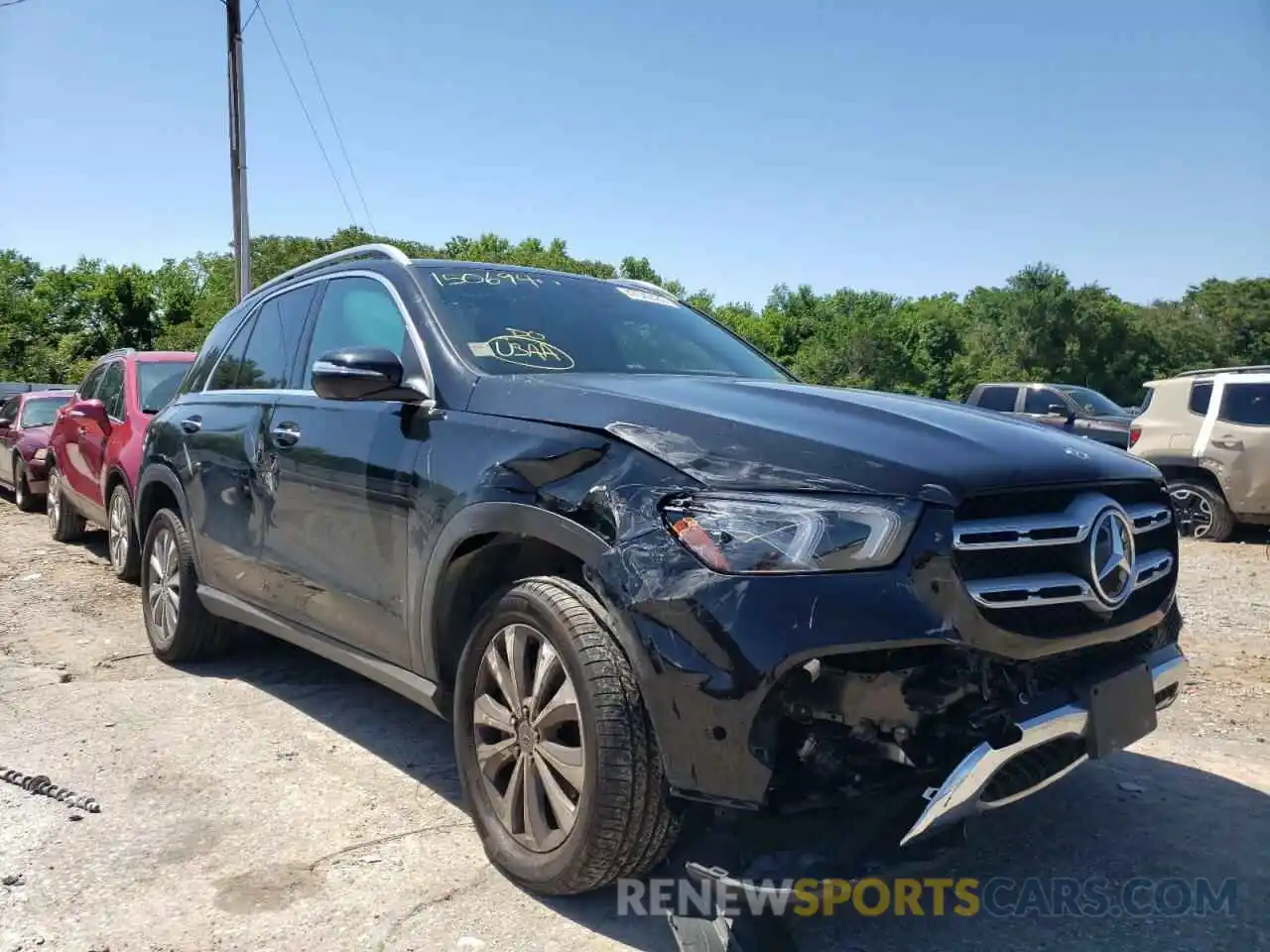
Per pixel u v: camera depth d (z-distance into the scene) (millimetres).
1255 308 72562
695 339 4289
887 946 2725
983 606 2441
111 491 7719
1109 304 66688
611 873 2686
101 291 52844
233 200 14453
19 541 9477
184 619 5051
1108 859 3238
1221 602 7277
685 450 2664
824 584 2373
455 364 3449
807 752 2441
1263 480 9867
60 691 4750
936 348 66312
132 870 3041
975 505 2482
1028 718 2539
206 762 3902
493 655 3023
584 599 2756
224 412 4750
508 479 2959
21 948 2611
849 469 2510
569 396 3033
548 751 2807
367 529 3562
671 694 2445
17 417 12086
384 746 4105
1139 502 3023
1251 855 3270
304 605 4023
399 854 3164
